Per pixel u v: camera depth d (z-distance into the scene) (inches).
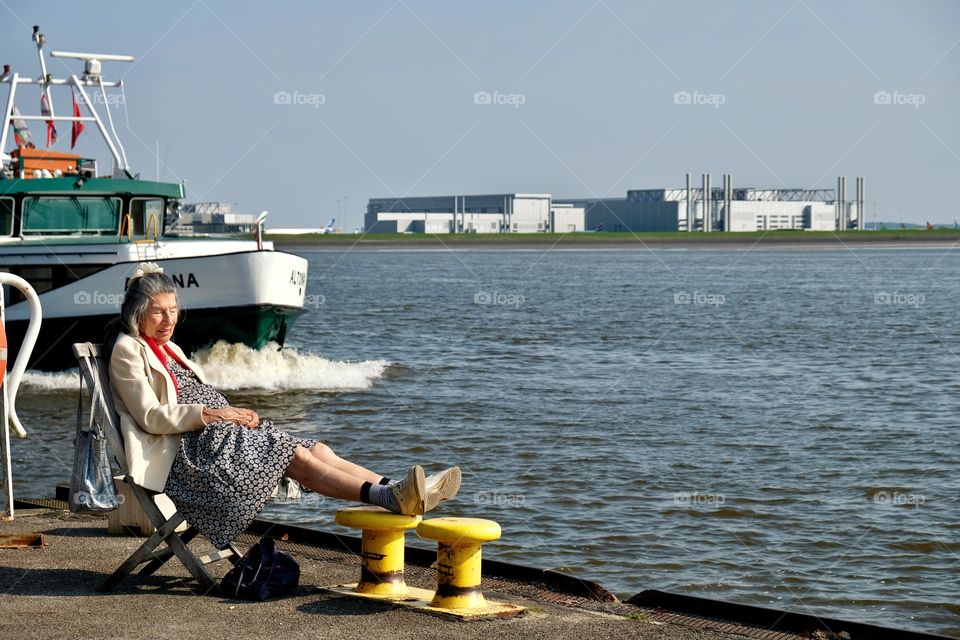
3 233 732.7
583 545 355.9
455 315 1465.3
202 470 194.7
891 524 384.2
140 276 205.0
